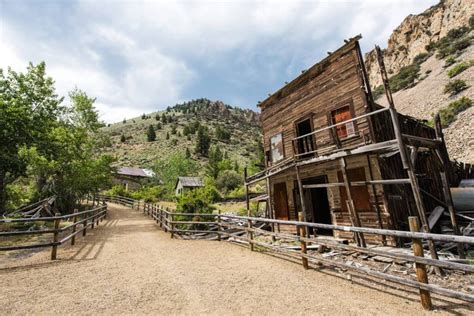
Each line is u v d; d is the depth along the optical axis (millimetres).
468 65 37062
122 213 25938
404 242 8656
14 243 9797
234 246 9562
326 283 5125
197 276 5676
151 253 8258
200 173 71188
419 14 71125
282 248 7172
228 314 3768
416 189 6164
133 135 125812
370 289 4727
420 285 3914
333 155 8445
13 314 3729
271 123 15492
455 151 22734
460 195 11430
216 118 181750
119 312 3834
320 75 12133
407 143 6895
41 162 18156
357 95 10219
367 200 9391
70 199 23844
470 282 4938
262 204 26406
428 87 42281
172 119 160375
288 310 3887
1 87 17703
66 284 5121
